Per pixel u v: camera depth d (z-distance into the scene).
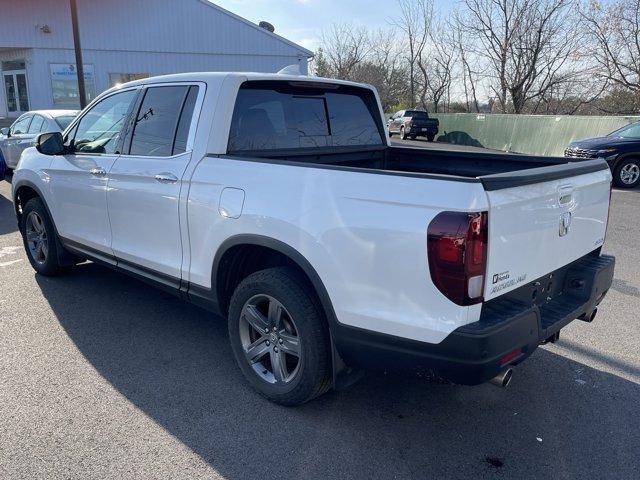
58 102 25.42
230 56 27.42
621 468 2.81
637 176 13.27
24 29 24.11
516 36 31.53
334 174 2.82
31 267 5.87
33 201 5.31
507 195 2.52
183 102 3.74
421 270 2.51
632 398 3.48
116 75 26.03
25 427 3.02
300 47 28.27
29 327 4.33
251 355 3.40
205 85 3.62
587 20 28.31
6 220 8.09
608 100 29.25
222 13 26.78
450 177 2.46
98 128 4.50
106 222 4.34
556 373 3.79
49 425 3.04
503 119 25.27
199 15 26.53
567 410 3.34
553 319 2.95
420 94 43.84
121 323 4.46
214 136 3.51
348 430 3.08
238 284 3.51
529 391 3.55
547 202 2.82
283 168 3.06
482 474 2.74
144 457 2.80
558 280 3.22
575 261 3.33
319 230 2.83
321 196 2.84
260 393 3.38
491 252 2.47
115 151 4.27
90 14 24.95
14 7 23.78
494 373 2.54
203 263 3.54
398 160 4.78
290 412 3.25
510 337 2.53
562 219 3.00
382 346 2.71
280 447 2.92
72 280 5.47
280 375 3.27
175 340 4.17
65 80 25.33
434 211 2.46
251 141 3.68
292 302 3.04
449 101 41.66
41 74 24.89
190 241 3.60
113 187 4.16
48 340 4.11
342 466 2.78
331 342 2.96
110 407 3.24
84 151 4.63
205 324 4.48
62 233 4.98
